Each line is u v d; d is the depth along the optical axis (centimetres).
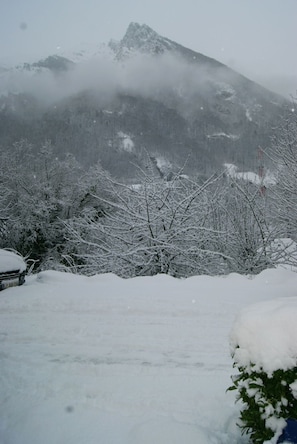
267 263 1338
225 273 1381
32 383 441
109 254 1344
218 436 330
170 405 389
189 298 807
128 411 378
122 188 1447
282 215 1380
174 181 1367
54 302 778
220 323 662
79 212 2645
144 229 1361
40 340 583
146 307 743
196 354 529
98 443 323
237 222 1348
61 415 370
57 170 2859
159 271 1376
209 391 418
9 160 2820
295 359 256
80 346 559
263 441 266
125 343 570
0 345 564
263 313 293
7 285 966
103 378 454
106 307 746
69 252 2481
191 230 1374
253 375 277
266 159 1431
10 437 341
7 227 2486
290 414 259
